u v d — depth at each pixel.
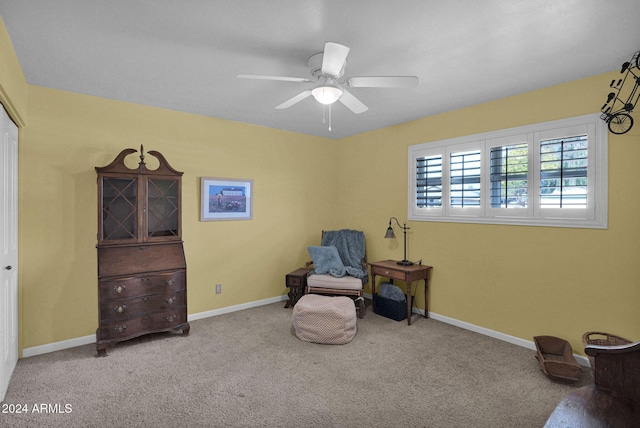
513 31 1.94
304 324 3.11
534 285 2.95
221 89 2.91
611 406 1.15
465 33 1.97
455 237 3.55
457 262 3.53
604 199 2.55
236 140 4.04
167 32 1.97
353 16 1.80
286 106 2.53
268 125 4.23
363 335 3.27
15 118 2.45
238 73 2.57
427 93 3.00
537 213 2.92
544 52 2.21
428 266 3.77
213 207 3.85
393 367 2.61
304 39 2.05
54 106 2.90
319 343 3.06
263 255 4.31
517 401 2.16
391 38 2.03
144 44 2.12
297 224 4.66
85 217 3.05
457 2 1.67
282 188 4.49
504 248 3.15
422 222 3.87
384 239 4.33
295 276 4.10
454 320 3.55
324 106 3.43
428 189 3.80
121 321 2.87
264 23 1.87
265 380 2.41
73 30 1.94
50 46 2.14
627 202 2.45
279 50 2.19
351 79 2.11
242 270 4.11
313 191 4.84
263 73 2.57
